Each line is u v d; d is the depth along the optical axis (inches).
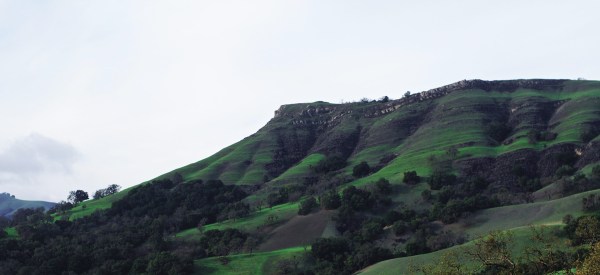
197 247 5625.0
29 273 4923.7
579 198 4822.8
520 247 3454.7
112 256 5388.8
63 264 5142.7
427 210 5969.5
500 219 5132.9
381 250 4845.0
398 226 5487.2
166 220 6707.7
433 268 2384.4
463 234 5012.3
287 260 5054.1
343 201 6486.2
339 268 4840.1
